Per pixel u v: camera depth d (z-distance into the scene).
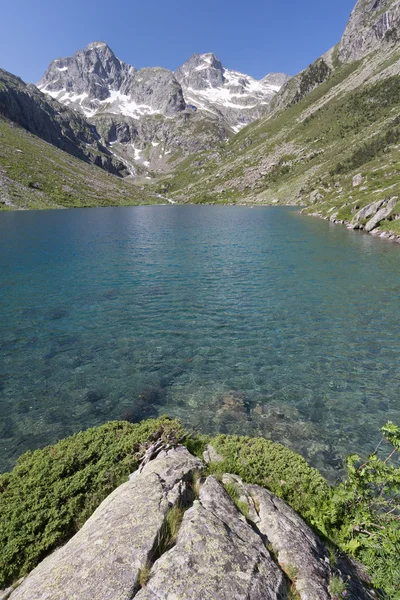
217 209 171.12
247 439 11.93
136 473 9.30
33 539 7.55
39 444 13.23
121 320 26.36
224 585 5.08
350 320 26.25
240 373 18.92
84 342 22.53
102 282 36.62
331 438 13.94
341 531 8.21
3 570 6.92
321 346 22.17
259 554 5.99
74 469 9.85
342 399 16.62
